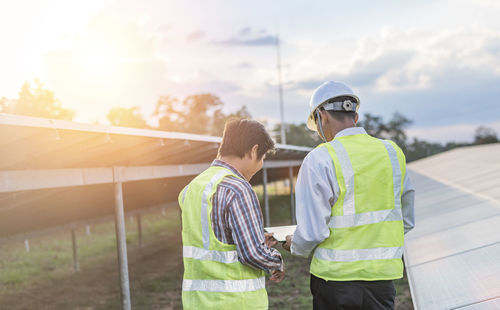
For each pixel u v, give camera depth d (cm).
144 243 1254
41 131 270
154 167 502
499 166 1093
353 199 154
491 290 245
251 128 157
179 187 823
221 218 140
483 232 399
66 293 693
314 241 153
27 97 3581
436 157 3064
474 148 2686
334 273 154
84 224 810
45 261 1042
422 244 449
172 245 1160
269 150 162
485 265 295
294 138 5153
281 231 194
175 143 434
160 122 4900
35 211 563
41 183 332
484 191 704
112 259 1001
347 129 167
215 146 513
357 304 152
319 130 176
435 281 307
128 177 449
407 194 169
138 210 955
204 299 141
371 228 155
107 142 319
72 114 3862
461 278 291
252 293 142
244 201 141
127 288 433
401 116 5875
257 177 1268
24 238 676
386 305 156
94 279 787
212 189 145
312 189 153
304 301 518
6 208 429
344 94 168
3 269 955
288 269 712
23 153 289
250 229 138
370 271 152
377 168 156
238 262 141
